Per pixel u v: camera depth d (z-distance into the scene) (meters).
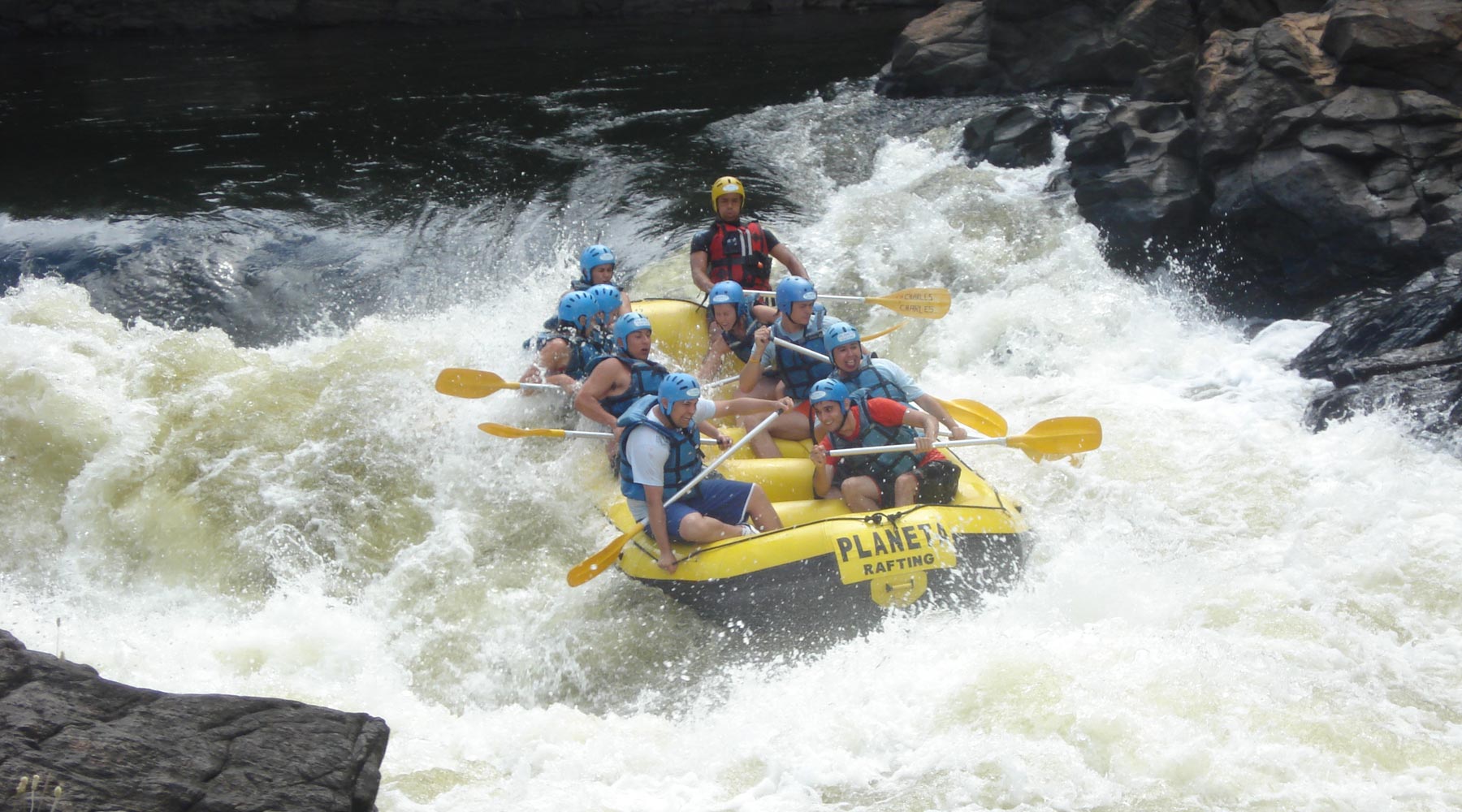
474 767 7.28
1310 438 11.27
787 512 9.41
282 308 14.48
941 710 7.44
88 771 5.50
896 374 9.98
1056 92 20.22
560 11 34.53
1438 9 14.56
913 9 33.94
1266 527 9.97
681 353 12.16
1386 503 9.95
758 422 10.70
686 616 9.00
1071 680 7.59
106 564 10.30
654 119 21.19
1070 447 9.53
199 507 10.57
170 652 8.80
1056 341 13.50
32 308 13.08
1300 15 15.70
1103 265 14.96
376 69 26.75
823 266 14.91
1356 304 13.21
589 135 20.27
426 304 14.52
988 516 9.12
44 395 11.41
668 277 14.65
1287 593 8.91
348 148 19.80
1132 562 9.52
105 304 14.38
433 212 16.67
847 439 9.50
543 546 10.28
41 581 10.15
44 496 10.80
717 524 8.98
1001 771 6.73
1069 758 6.84
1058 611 8.77
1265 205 14.31
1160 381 12.80
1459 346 11.70
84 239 15.67
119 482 10.84
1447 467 10.41
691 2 34.47
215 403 11.72
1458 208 13.20
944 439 9.88
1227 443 11.34
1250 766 6.72
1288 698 7.45
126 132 21.09
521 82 24.86
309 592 9.80
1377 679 7.79
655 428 8.88
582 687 8.78
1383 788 6.53
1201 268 15.02
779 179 17.67
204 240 15.63
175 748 5.79
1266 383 12.36
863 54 26.55
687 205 16.75
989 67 20.77
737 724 7.79
